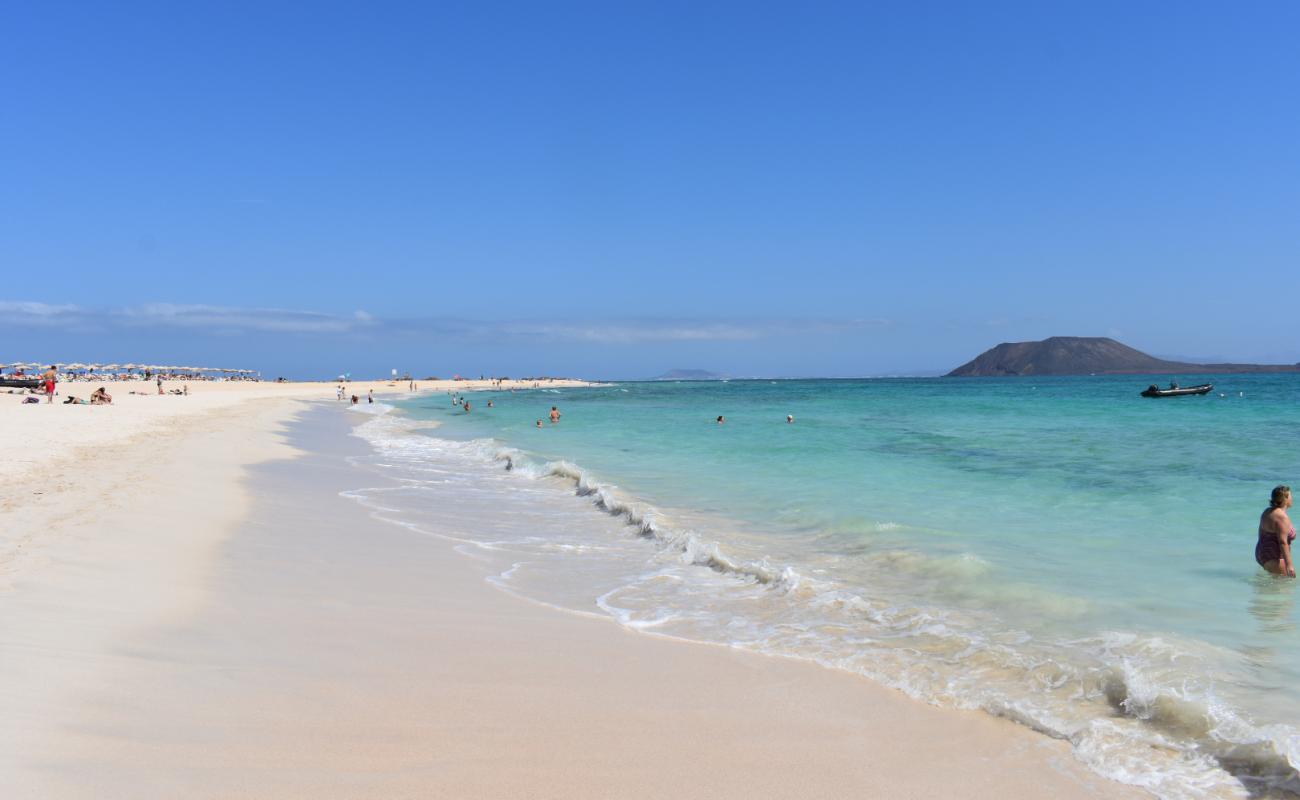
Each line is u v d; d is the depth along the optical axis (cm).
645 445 2884
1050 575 930
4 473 1412
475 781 428
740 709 557
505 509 1500
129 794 377
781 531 1248
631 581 961
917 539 1143
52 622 617
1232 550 1060
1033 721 535
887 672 635
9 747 408
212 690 522
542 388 15712
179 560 888
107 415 3391
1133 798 438
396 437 3366
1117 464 2066
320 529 1201
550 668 630
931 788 446
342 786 410
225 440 2475
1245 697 564
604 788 430
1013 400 7062
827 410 5662
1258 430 3192
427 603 822
